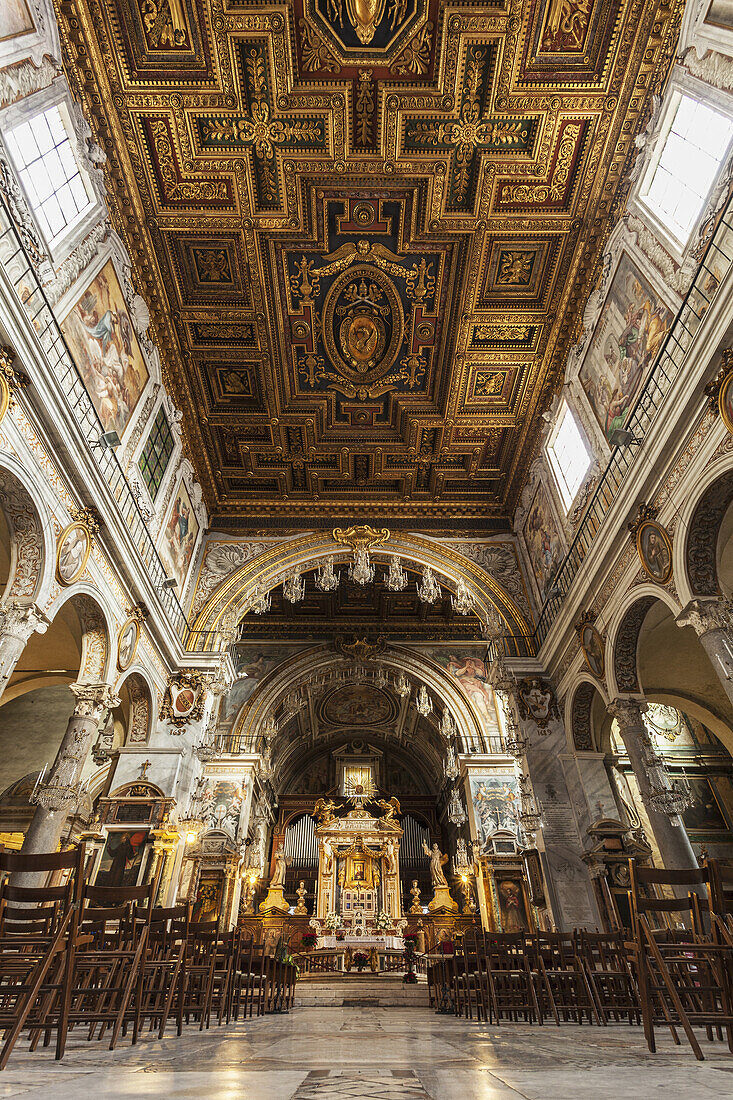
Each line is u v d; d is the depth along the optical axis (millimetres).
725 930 4422
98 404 10930
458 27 10109
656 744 19562
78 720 10484
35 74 8867
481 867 19547
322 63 10547
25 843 9461
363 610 23891
